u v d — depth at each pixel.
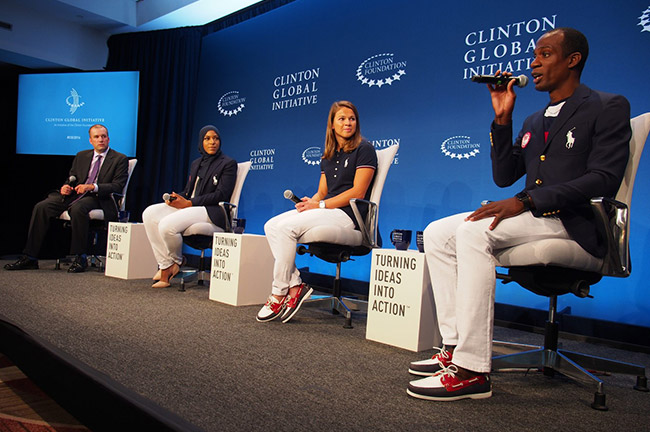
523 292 2.88
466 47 3.24
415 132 3.46
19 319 2.05
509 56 3.03
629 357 2.22
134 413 1.05
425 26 3.47
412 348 1.92
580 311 2.64
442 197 3.28
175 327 2.10
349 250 2.44
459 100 3.25
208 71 5.16
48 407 1.32
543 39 1.60
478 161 3.12
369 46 3.80
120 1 5.47
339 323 2.46
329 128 2.61
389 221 3.54
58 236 5.38
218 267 2.89
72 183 4.03
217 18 5.22
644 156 2.48
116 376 1.38
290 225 2.30
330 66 4.07
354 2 3.94
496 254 1.55
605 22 2.66
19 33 5.23
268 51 4.60
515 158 1.77
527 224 1.44
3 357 1.80
